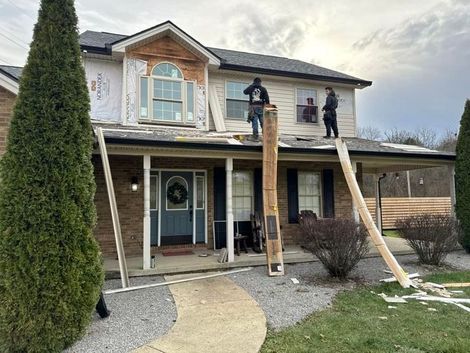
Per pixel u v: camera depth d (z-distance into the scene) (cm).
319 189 1107
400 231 838
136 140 677
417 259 862
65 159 372
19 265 338
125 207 888
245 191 1025
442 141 3778
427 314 469
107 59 961
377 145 1035
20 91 372
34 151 358
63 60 388
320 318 453
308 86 1178
